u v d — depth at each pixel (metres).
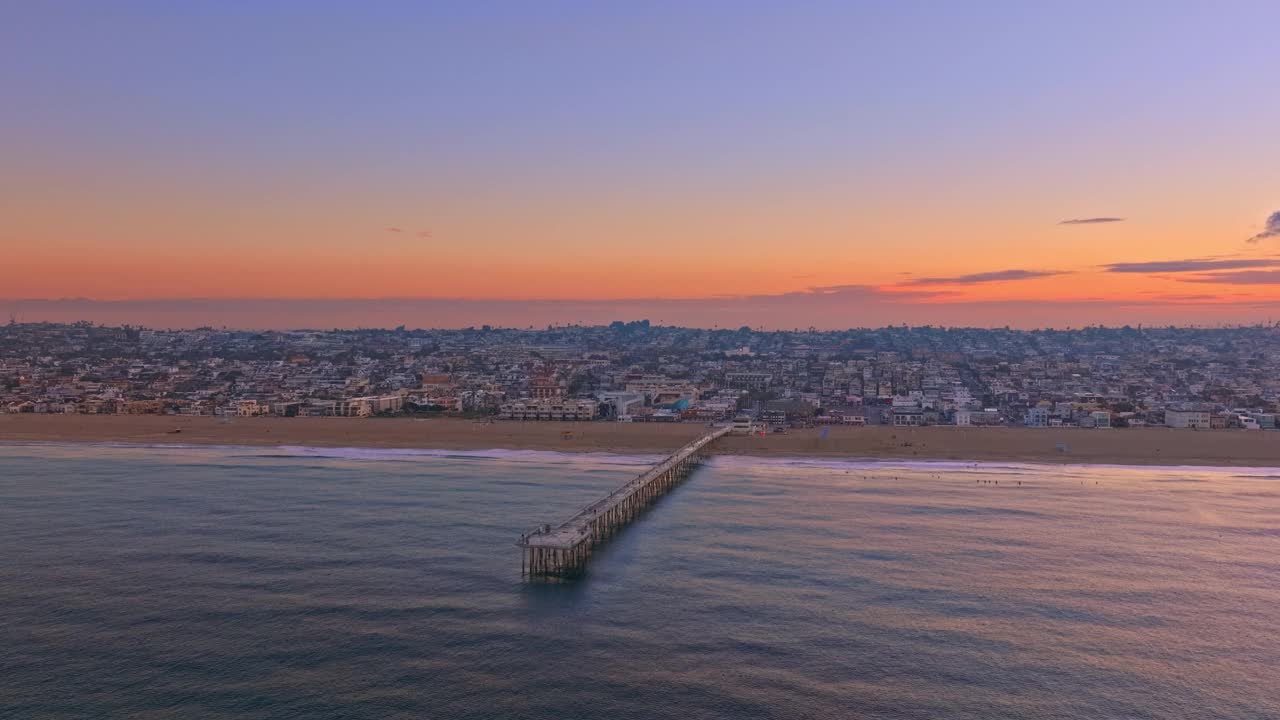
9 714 80.50
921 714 82.69
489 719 80.69
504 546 136.12
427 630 100.75
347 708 82.31
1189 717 83.12
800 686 87.88
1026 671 92.06
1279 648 98.81
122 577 118.62
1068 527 152.75
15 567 122.94
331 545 135.38
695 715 82.00
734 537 143.62
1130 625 104.94
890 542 140.88
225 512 159.12
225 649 95.00
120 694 84.56
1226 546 140.38
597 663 92.56
